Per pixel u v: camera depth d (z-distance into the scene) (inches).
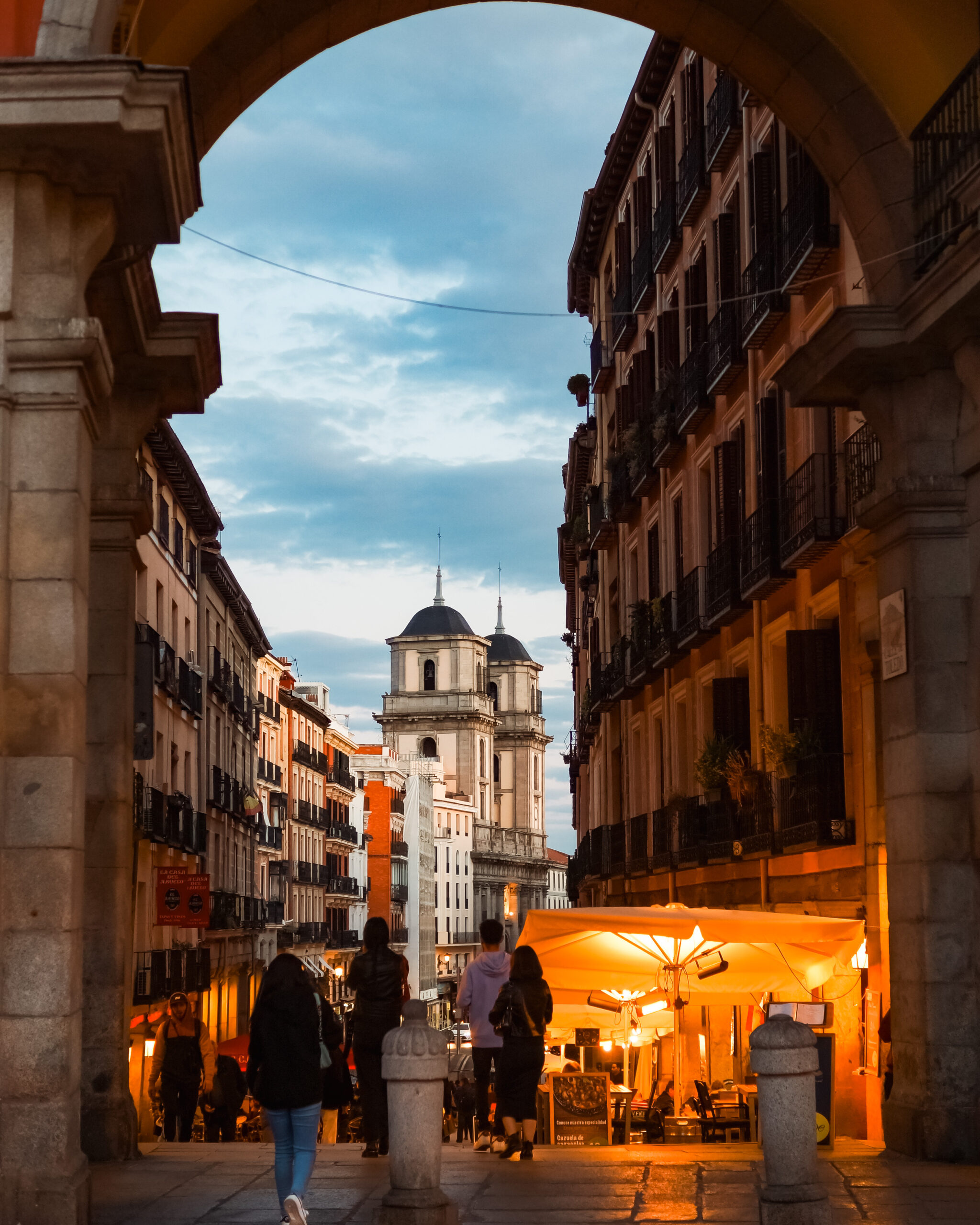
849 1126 745.6
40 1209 362.6
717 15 587.8
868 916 762.8
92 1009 538.9
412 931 4638.3
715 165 1079.0
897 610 549.6
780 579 925.2
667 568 1242.0
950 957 526.9
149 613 1521.9
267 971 377.1
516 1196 415.5
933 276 506.0
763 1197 354.9
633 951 656.4
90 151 392.8
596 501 1552.7
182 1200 416.5
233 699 2101.4
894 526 552.4
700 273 1153.4
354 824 3870.6
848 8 556.4
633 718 1374.3
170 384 573.0
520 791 6215.6
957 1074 520.1
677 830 1160.2
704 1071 804.0
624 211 1464.1
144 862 1455.5
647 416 1275.8
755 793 939.3
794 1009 621.9
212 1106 925.8
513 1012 508.7
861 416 802.2
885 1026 613.9
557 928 609.6
